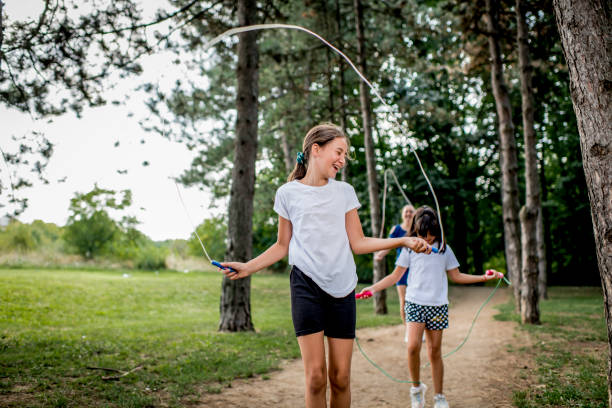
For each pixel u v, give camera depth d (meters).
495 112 20.53
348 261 2.38
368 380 4.40
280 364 4.95
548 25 10.37
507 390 3.81
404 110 14.99
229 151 19.55
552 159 25.47
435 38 13.02
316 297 2.28
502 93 9.64
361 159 23.20
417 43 13.55
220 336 6.64
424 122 17.45
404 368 4.87
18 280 13.59
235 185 7.82
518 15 9.05
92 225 24.36
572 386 3.65
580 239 23.77
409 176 21.25
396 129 8.65
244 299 7.54
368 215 19.97
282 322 9.20
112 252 24.73
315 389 2.17
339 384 2.30
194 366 4.60
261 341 6.23
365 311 12.63
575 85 2.29
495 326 7.59
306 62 13.96
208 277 21.78
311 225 2.36
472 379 4.23
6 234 22.45
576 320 7.88
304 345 2.24
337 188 2.46
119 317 10.18
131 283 16.06
